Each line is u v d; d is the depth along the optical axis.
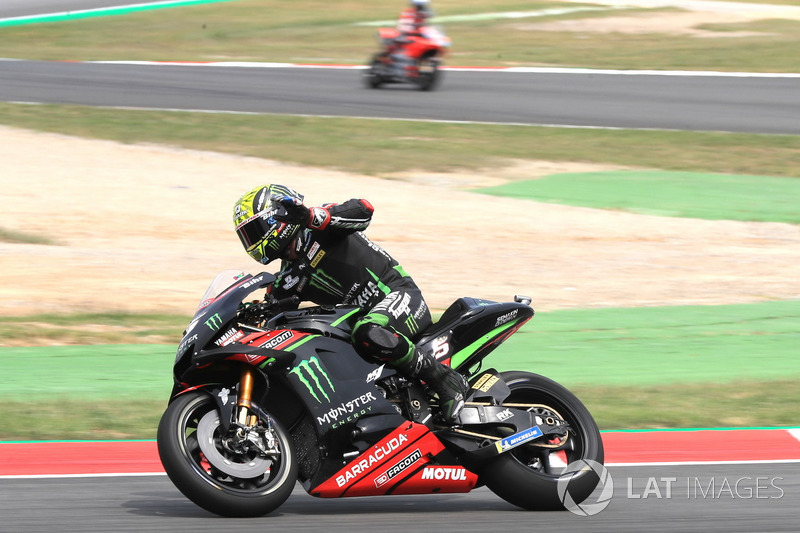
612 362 32.19
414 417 17.97
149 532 16.30
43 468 20.50
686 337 35.53
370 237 49.94
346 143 72.50
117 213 53.59
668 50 120.94
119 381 28.97
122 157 66.56
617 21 142.50
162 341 33.81
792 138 76.56
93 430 24.06
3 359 30.88
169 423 16.38
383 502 19.06
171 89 92.00
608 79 103.00
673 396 28.23
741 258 48.72
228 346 16.70
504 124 80.06
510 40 128.25
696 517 17.97
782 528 17.41
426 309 18.62
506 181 63.91
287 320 17.80
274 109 83.62
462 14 146.62
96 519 17.05
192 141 72.12
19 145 68.25
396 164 67.25
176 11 147.38
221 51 118.75
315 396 17.17
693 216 56.91
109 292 39.75
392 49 93.56
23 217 51.66
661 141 75.38
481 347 19.02
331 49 122.25
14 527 16.59
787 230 54.59
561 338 35.06
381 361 17.58
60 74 98.81
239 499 16.39
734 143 75.06
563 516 18.03
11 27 129.88
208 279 42.69
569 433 19.09
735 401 27.81
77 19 138.75
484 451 17.83
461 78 102.06
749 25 139.38
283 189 17.66
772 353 33.59
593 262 47.12
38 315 36.16
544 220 55.03
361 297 18.20
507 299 40.16
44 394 27.27
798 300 41.50
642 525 17.48
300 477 17.56
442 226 53.00
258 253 17.42
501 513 18.23
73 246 47.19
